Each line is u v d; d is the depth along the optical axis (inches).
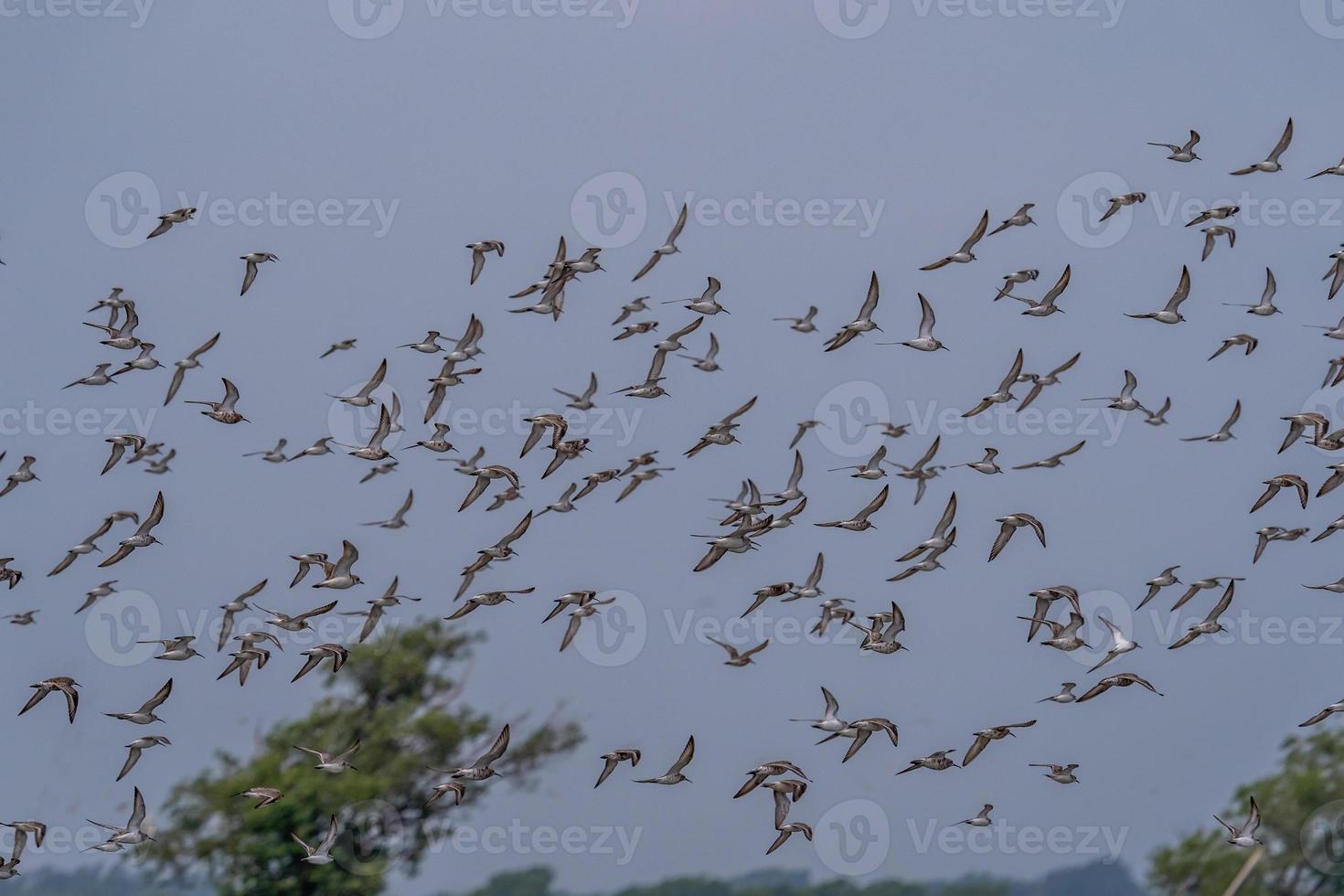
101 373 3068.4
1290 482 2967.5
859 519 2974.9
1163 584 3029.0
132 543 3065.9
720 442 3080.7
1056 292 3026.6
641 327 3147.1
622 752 2709.2
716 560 2893.7
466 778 2869.1
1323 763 3828.7
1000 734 2901.1
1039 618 2896.2
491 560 2982.3
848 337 2989.7
